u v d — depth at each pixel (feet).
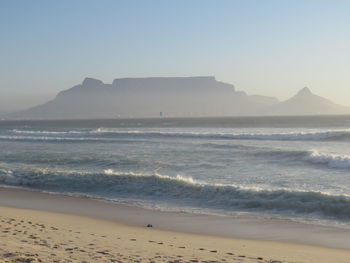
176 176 68.80
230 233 37.42
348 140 127.44
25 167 82.12
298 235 36.40
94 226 39.68
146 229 38.83
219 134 146.41
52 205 51.93
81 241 30.19
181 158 90.94
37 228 35.29
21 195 59.21
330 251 30.76
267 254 28.94
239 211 46.75
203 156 93.40
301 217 43.11
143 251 27.55
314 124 328.49
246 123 385.09
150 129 274.36
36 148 121.60
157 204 51.60
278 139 136.36
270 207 47.29
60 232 33.96
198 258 25.91
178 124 394.11
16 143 141.28
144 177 63.16
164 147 114.52
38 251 25.18
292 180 63.00
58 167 82.58
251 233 37.32
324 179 63.26
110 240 31.55
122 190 60.23
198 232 37.86
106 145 125.70
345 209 43.50
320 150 102.53
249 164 81.10
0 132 198.29
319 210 44.62
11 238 29.40
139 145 122.62
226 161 85.51
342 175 66.39
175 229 39.09
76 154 102.73
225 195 52.49
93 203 52.95
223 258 26.40
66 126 398.21
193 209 48.42
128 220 43.21
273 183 61.00
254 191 51.44
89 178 65.98
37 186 65.87
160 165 81.66
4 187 65.87
